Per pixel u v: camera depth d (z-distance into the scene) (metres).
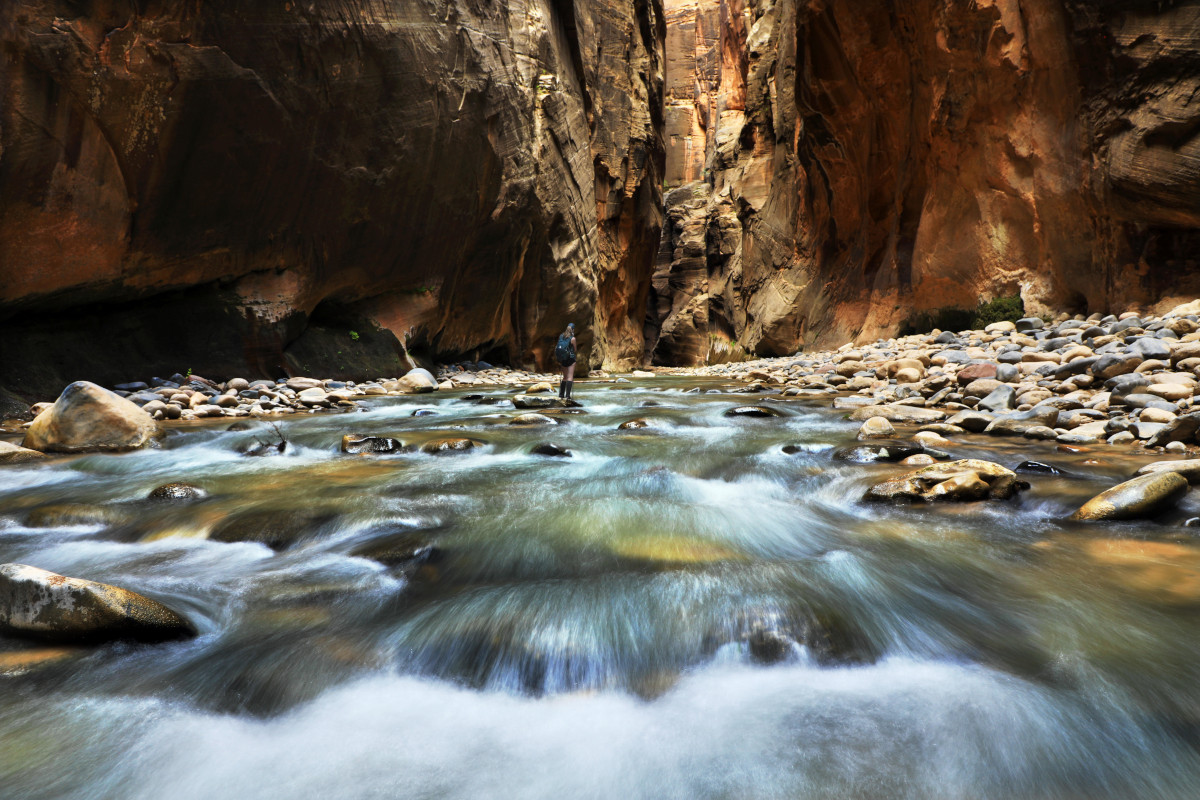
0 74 6.82
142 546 3.22
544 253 17.12
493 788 1.62
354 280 11.66
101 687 1.99
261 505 3.67
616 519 3.39
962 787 1.61
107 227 7.94
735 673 2.09
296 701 1.95
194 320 9.42
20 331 7.91
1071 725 1.80
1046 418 5.45
